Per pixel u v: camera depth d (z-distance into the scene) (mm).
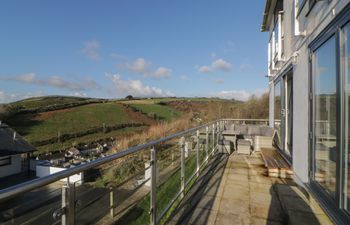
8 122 31031
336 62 2777
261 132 8688
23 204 1338
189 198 3744
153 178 2588
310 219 2951
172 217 3137
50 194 1463
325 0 3076
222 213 3256
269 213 3264
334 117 2930
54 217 1424
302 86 4152
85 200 1771
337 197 2719
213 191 4039
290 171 4777
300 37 4277
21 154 20219
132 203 2865
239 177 4832
